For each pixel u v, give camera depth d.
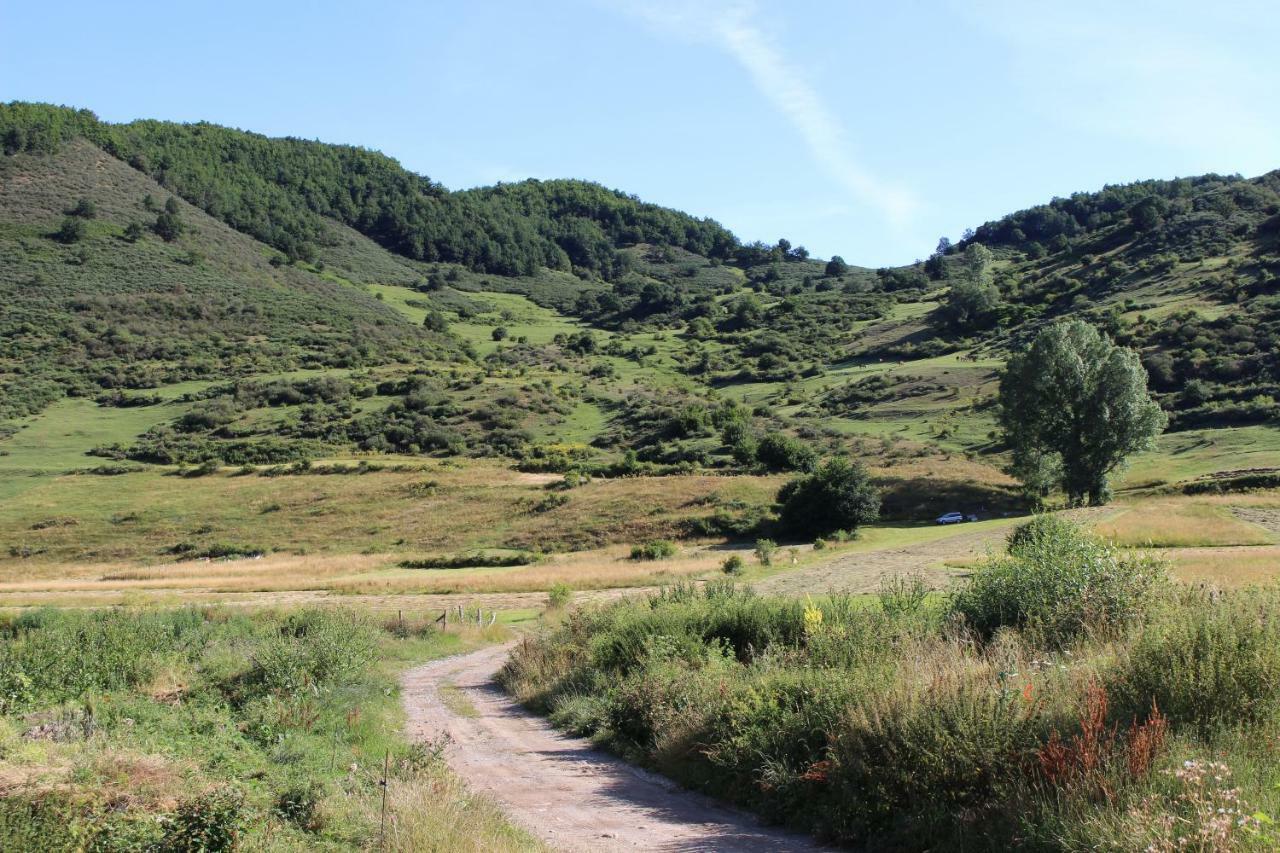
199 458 83.38
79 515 69.06
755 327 163.50
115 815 6.41
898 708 7.58
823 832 7.25
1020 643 10.24
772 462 78.19
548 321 184.75
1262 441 67.56
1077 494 59.19
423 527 66.00
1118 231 159.38
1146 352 94.50
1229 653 6.82
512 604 37.97
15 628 21.81
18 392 96.94
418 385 107.31
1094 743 6.19
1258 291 105.31
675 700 11.42
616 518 64.25
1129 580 11.38
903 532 55.00
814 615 13.34
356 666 15.40
